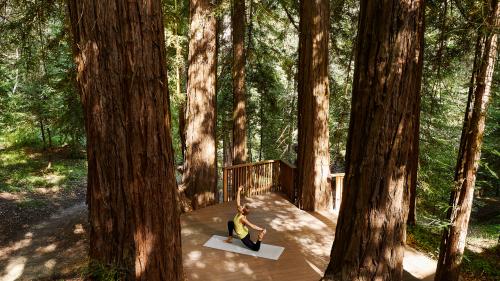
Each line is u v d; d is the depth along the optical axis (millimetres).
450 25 7391
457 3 7020
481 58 5520
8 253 9539
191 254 6668
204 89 9039
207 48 8961
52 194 14328
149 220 3598
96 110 3459
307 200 8930
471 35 6488
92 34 3287
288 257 6609
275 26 13008
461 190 5898
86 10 3264
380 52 3273
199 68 9000
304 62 8484
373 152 3445
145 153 3469
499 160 13047
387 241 3568
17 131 19984
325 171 8883
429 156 10633
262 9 10633
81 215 12508
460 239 5945
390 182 3455
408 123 3387
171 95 10578
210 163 9281
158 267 3717
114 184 3623
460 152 5941
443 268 6102
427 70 9156
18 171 16141
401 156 3428
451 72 9000
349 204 3723
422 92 9570
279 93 16203
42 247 9945
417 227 9094
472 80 5691
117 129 3459
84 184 15977
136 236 3631
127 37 3252
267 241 7262
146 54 3316
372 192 3506
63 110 14516
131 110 3377
